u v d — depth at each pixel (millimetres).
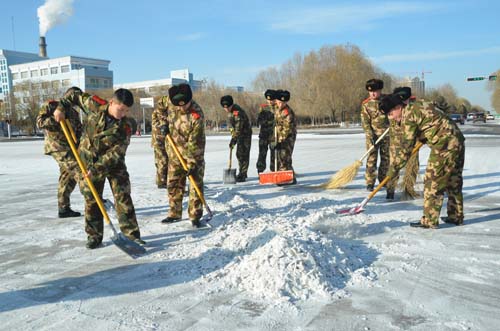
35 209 6422
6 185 9211
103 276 3453
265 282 3061
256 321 2617
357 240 4293
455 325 2543
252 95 69500
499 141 18078
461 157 4648
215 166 11852
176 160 5039
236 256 3654
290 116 7914
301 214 5305
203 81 69125
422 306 2803
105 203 6035
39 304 2941
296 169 10602
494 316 2654
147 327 2564
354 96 57000
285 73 70500
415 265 3547
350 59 57906
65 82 78250
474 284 3156
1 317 2754
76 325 2617
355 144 19672
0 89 86625
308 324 2570
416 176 6332
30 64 82688
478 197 6445
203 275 3400
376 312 2721
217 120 65875
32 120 66500
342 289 3078
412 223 4840
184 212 5816
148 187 8219
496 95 70875
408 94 5980
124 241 3928
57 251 4191
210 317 2684
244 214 5246
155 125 7793
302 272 3119
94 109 4125
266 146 9344
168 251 4051
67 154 5391
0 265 3793
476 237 4348
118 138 4102
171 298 2988
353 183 8258
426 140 4871
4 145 32719
